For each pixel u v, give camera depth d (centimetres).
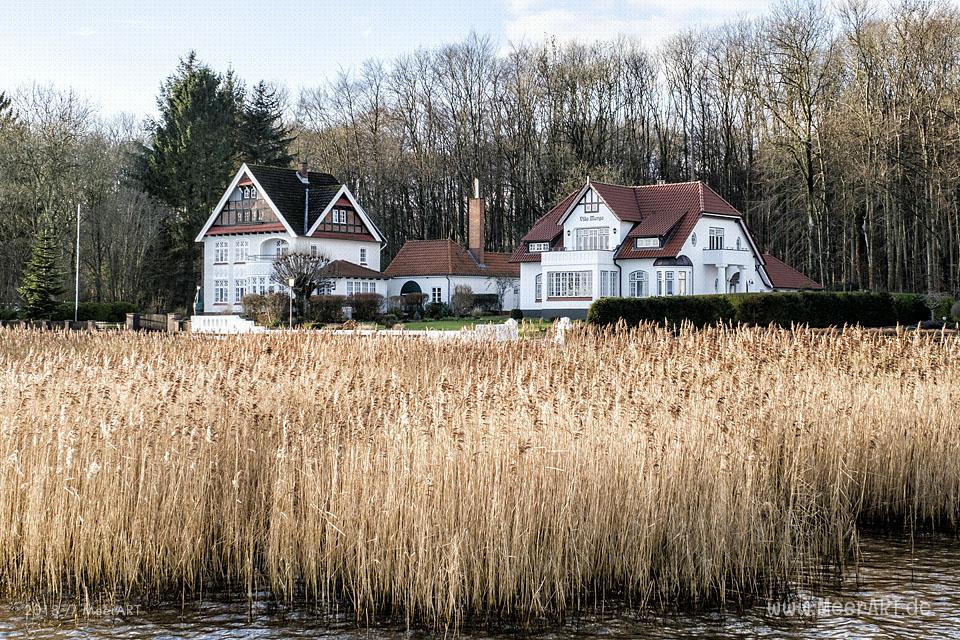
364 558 1208
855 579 1337
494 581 1214
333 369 1839
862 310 5066
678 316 4431
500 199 9325
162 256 8244
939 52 5759
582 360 1866
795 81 6256
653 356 1812
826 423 1600
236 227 7394
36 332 3138
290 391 1581
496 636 1149
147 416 1359
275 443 1360
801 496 1480
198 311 7725
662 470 1288
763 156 6800
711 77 8756
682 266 6091
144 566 1277
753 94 7144
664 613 1217
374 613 1198
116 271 7919
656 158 9181
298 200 7300
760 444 1451
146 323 5366
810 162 6244
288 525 1248
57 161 7194
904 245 6656
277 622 1184
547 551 1244
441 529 1202
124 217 7788
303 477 1268
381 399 1420
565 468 1248
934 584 1318
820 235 6525
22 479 1282
